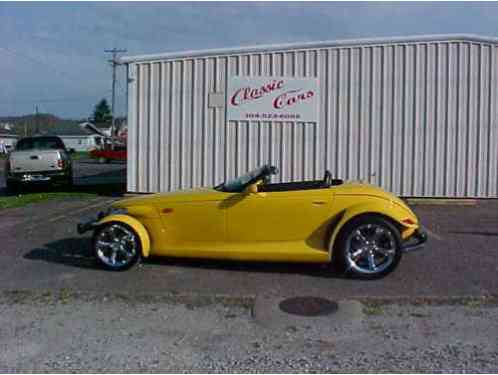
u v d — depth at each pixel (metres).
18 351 4.25
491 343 4.37
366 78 12.88
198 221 6.66
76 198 14.34
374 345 4.34
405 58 12.76
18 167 17.62
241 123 13.20
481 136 12.74
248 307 5.31
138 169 13.55
